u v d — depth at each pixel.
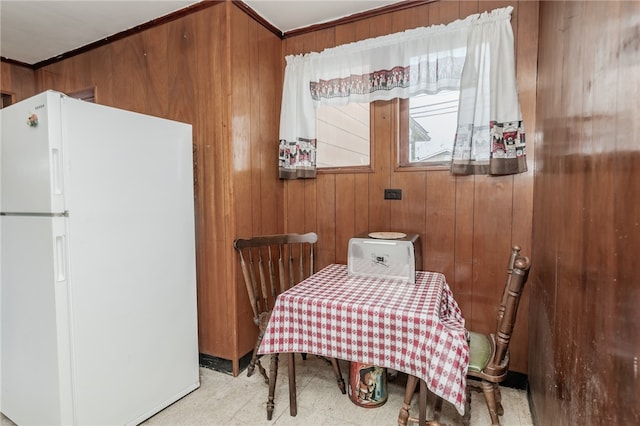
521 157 1.90
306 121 2.48
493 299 2.05
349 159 2.49
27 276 1.51
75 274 1.44
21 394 1.62
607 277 0.81
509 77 1.89
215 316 2.28
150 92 2.42
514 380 2.02
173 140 1.91
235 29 2.16
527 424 1.71
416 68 2.13
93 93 2.76
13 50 2.82
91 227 1.50
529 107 1.91
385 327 1.43
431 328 1.34
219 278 2.25
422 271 2.13
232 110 2.15
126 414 1.66
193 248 2.05
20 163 1.50
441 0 2.09
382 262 1.90
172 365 1.90
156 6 2.19
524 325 1.99
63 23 2.38
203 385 2.11
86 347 1.49
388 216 2.33
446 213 2.16
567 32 1.24
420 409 1.41
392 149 2.29
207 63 2.18
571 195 1.13
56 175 1.38
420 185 2.22
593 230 0.91
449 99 2.16
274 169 2.59
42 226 1.41
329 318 1.54
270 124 2.53
